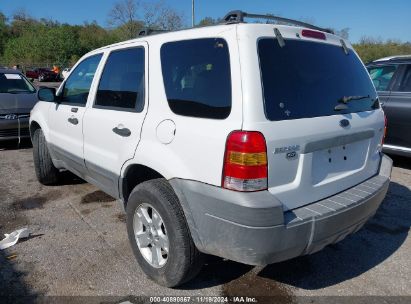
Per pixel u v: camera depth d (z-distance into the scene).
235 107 2.25
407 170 5.93
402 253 3.42
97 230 3.78
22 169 5.91
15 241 3.50
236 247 2.27
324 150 2.58
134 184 3.24
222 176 2.27
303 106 2.45
